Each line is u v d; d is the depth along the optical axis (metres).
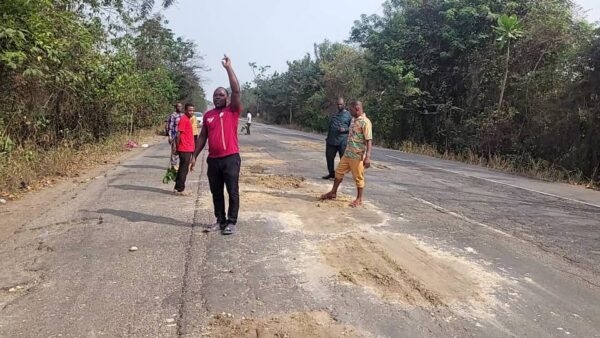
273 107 74.06
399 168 13.84
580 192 11.01
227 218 6.21
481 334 3.61
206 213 7.10
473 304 4.15
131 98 21.12
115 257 5.16
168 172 8.77
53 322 3.71
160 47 34.34
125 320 3.73
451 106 23.72
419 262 5.17
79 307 3.96
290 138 27.44
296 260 5.11
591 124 15.27
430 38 24.92
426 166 15.02
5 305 4.01
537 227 6.93
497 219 7.36
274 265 4.95
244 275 4.67
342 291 4.34
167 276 4.62
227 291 4.29
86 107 16.62
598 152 15.15
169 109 39.12
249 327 3.62
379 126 30.22
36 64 10.16
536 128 18.06
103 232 6.09
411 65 25.23
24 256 5.21
